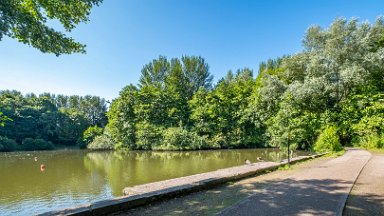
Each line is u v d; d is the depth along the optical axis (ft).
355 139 102.27
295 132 74.49
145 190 30.96
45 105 287.28
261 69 264.52
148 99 201.57
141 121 195.83
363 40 116.16
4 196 56.59
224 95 202.59
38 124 259.60
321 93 118.83
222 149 176.76
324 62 123.75
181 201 23.45
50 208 48.11
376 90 107.76
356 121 105.09
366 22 122.01
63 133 272.51
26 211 46.70
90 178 75.20
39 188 63.82
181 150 171.83
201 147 175.73
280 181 31.99
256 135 184.03
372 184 28.68
